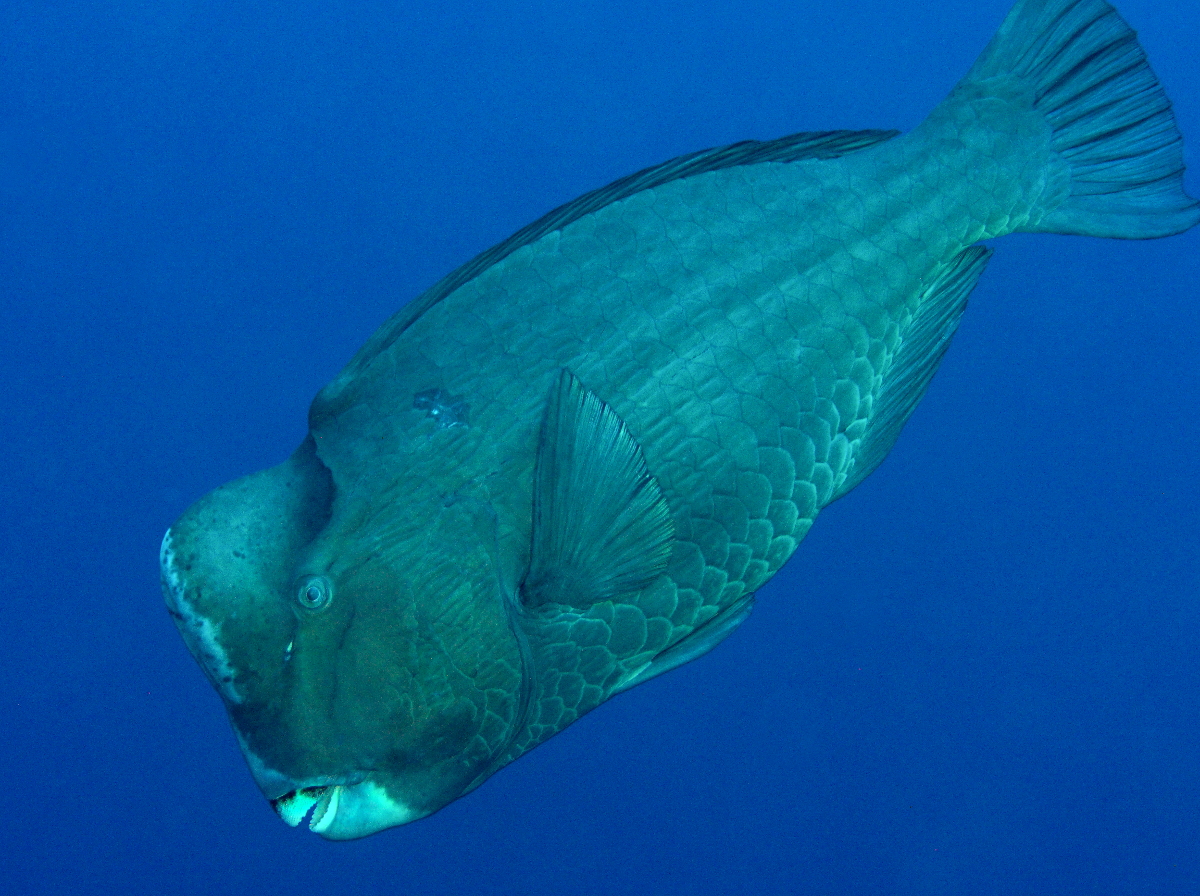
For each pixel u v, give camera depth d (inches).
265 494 62.2
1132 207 71.9
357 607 61.3
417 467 62.0
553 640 63.3
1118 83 71.8
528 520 62.3
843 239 67.0
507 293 63.2
